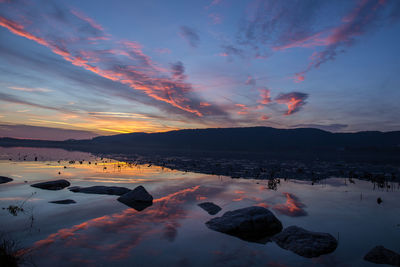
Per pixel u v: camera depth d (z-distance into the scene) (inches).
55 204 358.0
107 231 256.8
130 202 380.8
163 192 474.3
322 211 357.4
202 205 369.4
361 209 370.3
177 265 189.5
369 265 197.8
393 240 252.1
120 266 184.2
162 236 247.4
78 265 183.9
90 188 461.1
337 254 217.9
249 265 193.9
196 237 247.1
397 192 514.9
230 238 247.1
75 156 1590.8
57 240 229.6
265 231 268.4
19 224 271.3
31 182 547.8
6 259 180.1
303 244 227.3
